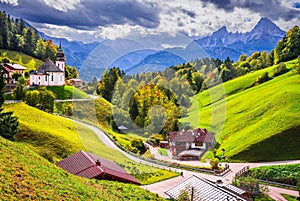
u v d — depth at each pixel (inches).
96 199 457.7
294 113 2172.7
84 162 671.1
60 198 398.9
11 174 421.7
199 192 776.9
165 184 775.1
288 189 1448.1
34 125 1389.0
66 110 1784.0
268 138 1996.8
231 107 2516.0
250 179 1387.8
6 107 1685.5
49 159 816.9
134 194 549.6
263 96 2541.8
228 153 1942.7
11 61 3932.1
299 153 1884.8
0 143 578.2
